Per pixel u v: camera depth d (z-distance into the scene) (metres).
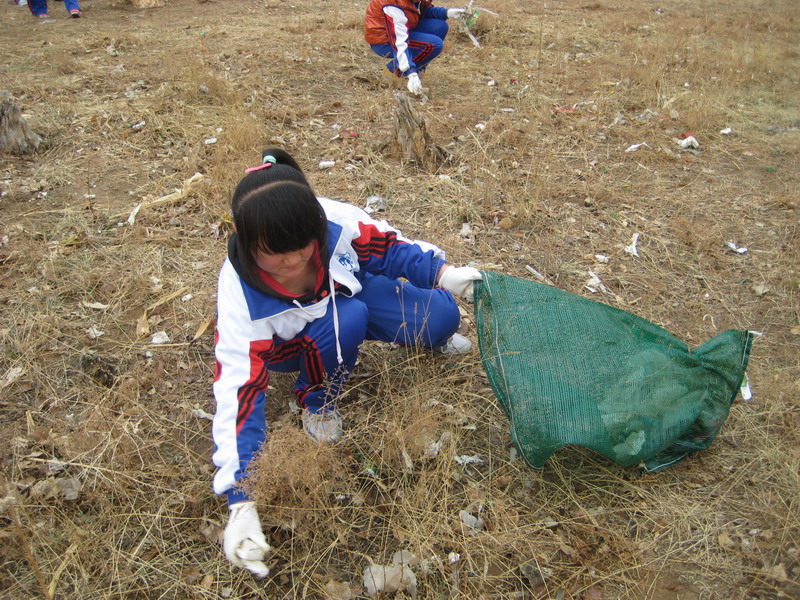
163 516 2.12
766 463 2.30
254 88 5.50
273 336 2.17
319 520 2.09
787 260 3.47
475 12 6.08
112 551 2.01
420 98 5.49
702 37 8.09
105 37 7.05
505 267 3.38
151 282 3.20
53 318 2.90
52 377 2.62
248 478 1.84
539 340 2.28
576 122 5.11
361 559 2.02
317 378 2.36
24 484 2.18
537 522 2.12
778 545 2.02
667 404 2.20
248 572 1.97
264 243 1.80
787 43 8.12
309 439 2.15
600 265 3.44
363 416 2.50
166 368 2.72
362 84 5.83
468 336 2.95
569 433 2.11
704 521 2.12
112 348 2.80
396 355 2.79
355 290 2.27
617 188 4.19
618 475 2.28
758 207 4.01
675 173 4.42
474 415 2.51
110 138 4.61
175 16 8.48
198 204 3.84
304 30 7.44
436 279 2.37
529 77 6.13
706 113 5.26
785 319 3.05
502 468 2.30
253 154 4.32
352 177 4.19
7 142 4.28
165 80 5.66
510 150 4.62
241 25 7.78
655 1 10.40
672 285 3.29
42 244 3.44
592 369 2.22
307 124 4.93
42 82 5.61
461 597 1.91
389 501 2.19
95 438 2.35
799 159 4.67
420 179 4.20
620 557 2.01
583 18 8.68
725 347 2.34
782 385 2.61
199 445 2.38
